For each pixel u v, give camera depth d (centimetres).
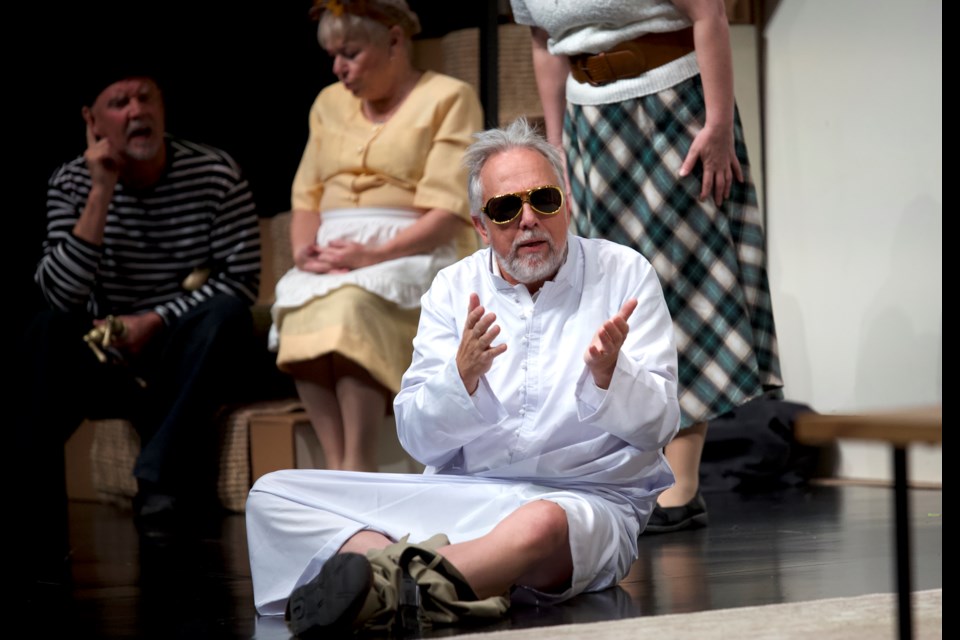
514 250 543
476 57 1161
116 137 1009
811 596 517
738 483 987
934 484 927
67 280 998
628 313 502
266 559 542
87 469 1169
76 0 1263
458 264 585
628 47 762
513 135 559
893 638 418
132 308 1051
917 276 946
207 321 991
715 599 517
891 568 584
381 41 941
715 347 760
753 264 780
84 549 792
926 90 930
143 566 706
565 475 546
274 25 1323
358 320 910
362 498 546
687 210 762
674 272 762
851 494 923
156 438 964
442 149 950
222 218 1047
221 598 588
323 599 459
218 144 1336
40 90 1260
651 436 532
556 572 517
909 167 947
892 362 971
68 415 995
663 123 763
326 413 950
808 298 1052
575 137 796
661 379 534
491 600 485
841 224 1015
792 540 691
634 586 556
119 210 1038
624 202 771
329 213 972
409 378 566
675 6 751
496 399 536
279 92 1342
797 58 1052
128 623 534
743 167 780
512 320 557
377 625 470
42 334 991
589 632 443
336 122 985
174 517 959
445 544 497
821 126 1030
